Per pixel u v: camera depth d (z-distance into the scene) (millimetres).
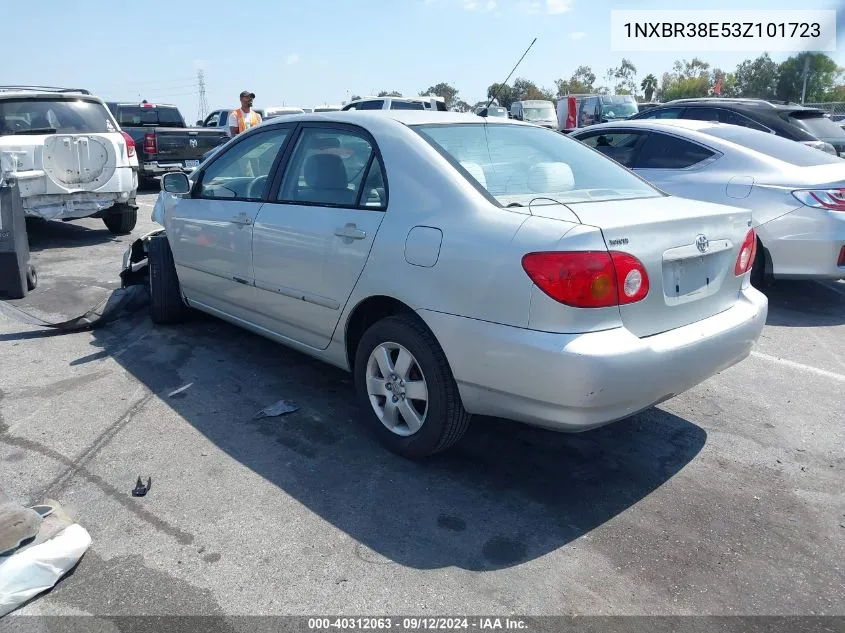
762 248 6336
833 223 5996
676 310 3178
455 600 2621
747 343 3523
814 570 2836
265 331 4527
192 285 5152
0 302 5621
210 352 5094
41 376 4629
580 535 3033
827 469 3629
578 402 2838
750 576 2791
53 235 9938
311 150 4105
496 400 3107
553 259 2828
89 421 3986
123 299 5801
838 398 4520
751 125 10297
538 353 2857
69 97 9078
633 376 2883
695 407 4363
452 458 3660
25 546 2662
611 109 22781
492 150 3756
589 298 2822
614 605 2615
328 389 4484
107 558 2812
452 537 2996
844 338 5730
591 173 3936
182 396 4340
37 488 3289
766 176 6344
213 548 2887
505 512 3188
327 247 3752
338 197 3814
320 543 2934
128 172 9273
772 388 4672
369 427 3750
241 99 11555
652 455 3742
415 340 3344
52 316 6020
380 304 3648
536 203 3301
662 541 3000
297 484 3375
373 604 2592
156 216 6066
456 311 3127
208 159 5023
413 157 3508
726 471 3592
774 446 3865
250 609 2555
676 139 7027
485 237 3059
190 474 3439
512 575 2766
